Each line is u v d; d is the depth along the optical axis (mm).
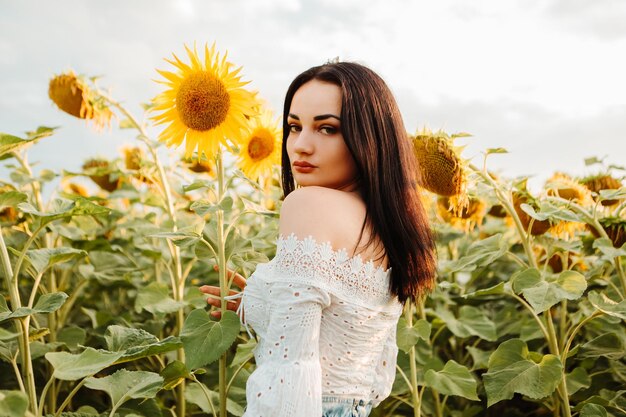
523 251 3742
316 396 1358
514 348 2379
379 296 1516
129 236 3787
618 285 3127
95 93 2869
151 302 2646
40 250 2133
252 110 2221
